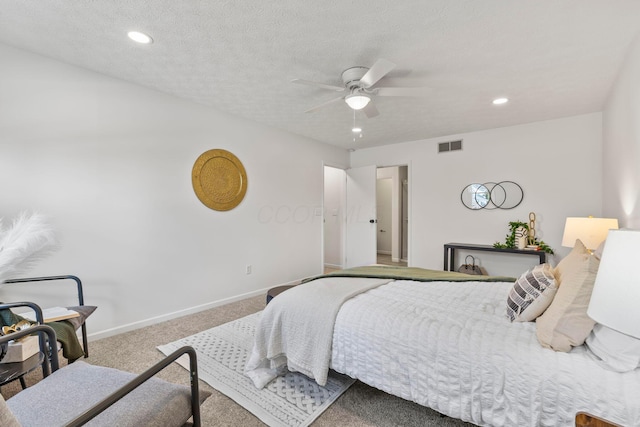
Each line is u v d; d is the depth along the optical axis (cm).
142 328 287
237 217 379
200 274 340
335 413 166
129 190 281
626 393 100
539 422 113
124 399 107
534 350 124
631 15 176
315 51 219
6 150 217
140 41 209
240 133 380
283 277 446
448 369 135
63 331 184
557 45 209
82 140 252
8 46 217
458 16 179
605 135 328
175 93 304
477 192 437
